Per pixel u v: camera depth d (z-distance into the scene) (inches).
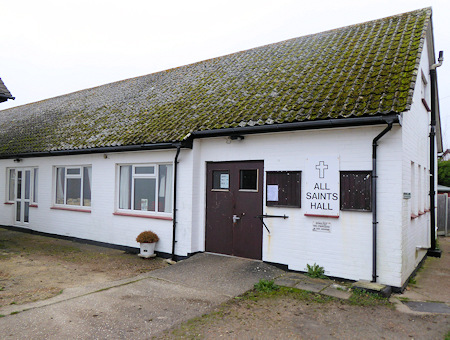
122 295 248.8
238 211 340.5
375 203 262.1
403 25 368.8
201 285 270.2
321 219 287.1
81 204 482.0
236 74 453.1
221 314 215.2
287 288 258.2
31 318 206.8
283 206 306.3
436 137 558.3
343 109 270.4
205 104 401.7
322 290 253.3
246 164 335.6
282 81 372.5
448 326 200.8
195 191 361.7
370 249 264.8
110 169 439.8
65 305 228.7
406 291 265.6
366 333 191.2
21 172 580.7
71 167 499.8
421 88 374.9
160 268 332.5
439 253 428.5
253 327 197.5
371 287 248.2
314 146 292.2
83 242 469.4
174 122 387.9
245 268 307.6
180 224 366.9
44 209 528.4
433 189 441.1
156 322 203.3
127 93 586.2
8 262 356.5
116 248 429.1
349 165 275.3
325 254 284.4
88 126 506.3
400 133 256.4
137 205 419.8
